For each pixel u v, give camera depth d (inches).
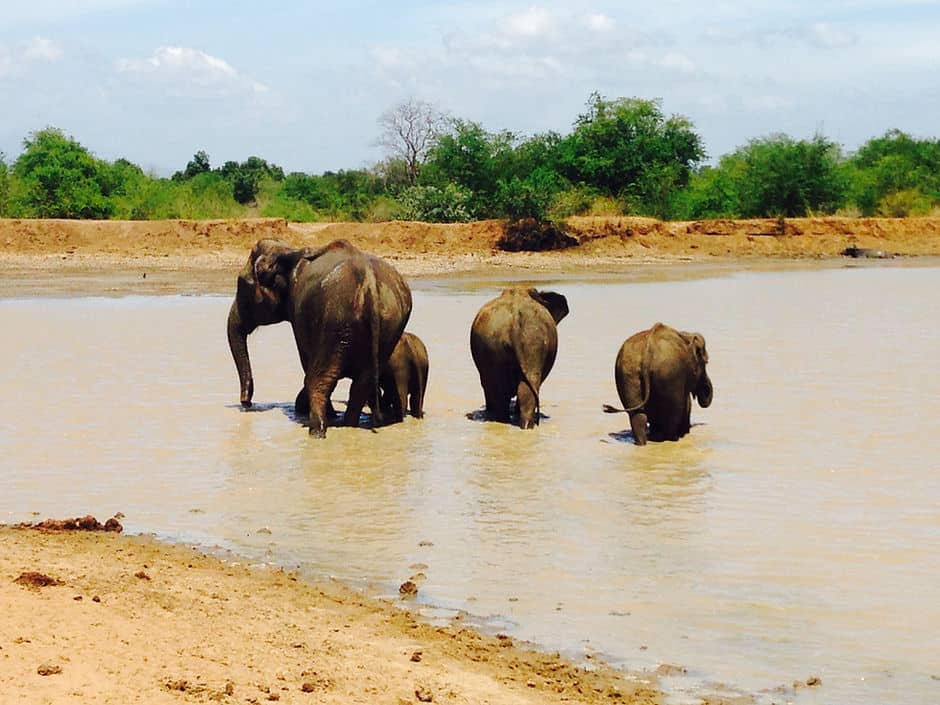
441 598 348.8
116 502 451.5
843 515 435.2
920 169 2787.9
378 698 257.9
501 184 2070.6
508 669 293.3
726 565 378.0
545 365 605.6
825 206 2421.3
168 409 636.1
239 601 331.3
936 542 402.3
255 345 899.4
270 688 256.2
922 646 313.7
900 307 1251.8
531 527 419.5
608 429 588.4
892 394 694.5
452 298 1347.2
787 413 633.6
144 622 296.5
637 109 2453.2
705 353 576.1
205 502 452.4
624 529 417.1
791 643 315.3
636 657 305.7
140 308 1187.9
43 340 925.2
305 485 478.0
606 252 2039.9
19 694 233.5
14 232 1796.3
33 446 544.1
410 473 497.7
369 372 583.5
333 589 355.6
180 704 240.5
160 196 2089.1
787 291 1475.1
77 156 2087.8
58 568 343.9
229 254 1776.6
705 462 518.0
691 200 2397.9
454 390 699.4
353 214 2245.3
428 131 2775.6
